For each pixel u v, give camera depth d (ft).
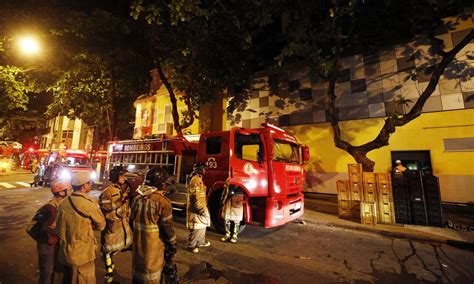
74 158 48.44
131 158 27.73
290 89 40.78
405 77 31.65
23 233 19.19
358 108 34.63
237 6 30.40
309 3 30.04
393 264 14.30
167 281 8.50
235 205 17.69
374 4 33.58
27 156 91.97
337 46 28.63
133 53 44.65
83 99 55.11
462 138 27.94
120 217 11.80
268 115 42.50
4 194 38.24
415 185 22.36
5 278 11.98
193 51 35.76
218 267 13.57
